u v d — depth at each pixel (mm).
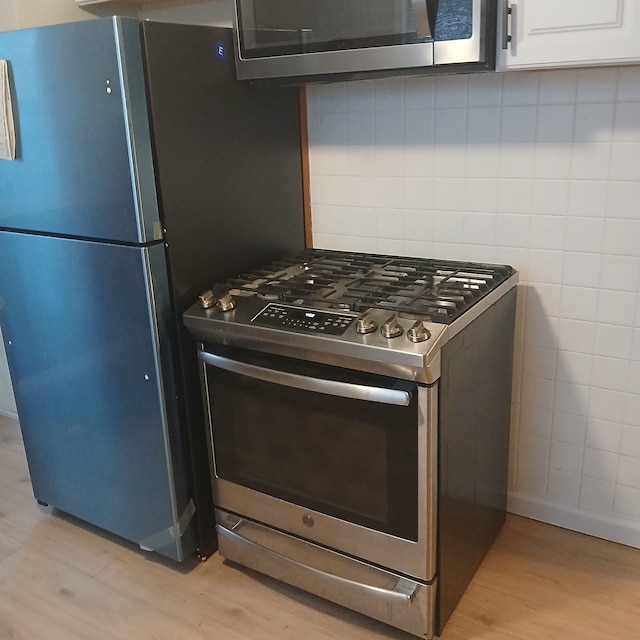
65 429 2068
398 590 1638
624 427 1915
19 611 1861
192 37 1687
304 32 1677
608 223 1781
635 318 1814
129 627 1784
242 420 1771
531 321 1959
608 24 1393
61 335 1935
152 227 1661
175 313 1767
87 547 2125
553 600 1800
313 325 1545
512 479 2141
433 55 1523
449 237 2020
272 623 1776
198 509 1953
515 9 1479
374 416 1528
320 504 1705
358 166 2104
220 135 1822
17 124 1766
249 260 1999
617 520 1999
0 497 2422
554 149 1797
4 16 2186
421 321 1442
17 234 1909
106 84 1559
